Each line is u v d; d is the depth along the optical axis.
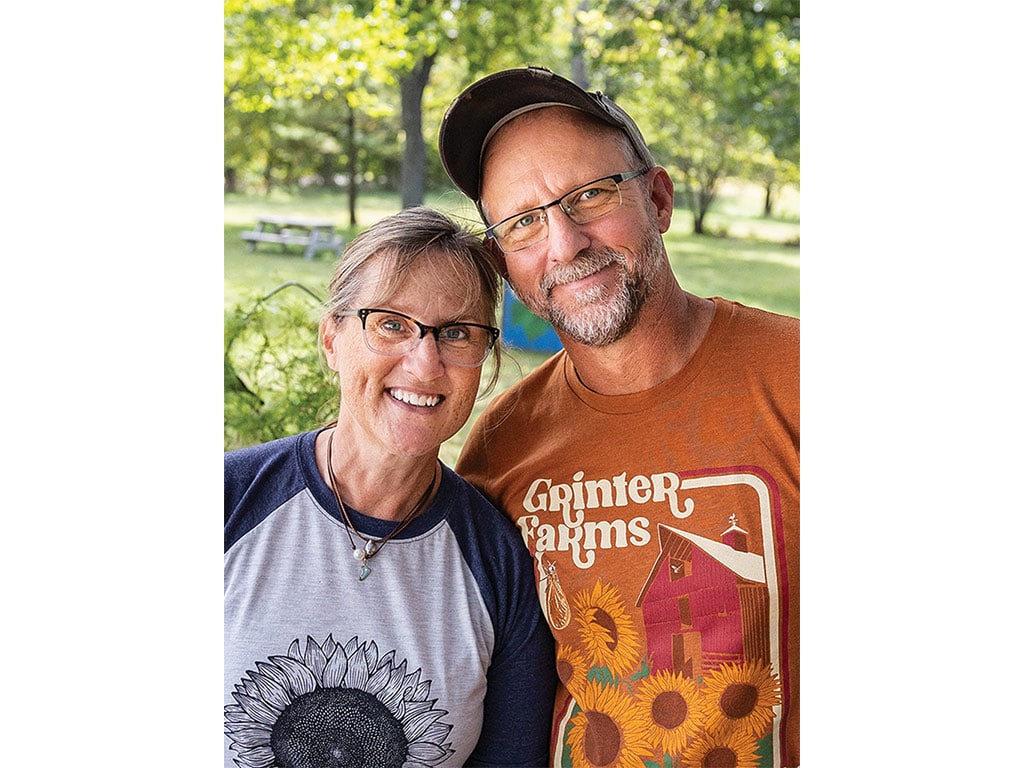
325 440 1.82
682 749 1.79
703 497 1.83
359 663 1.75
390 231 1.75
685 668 1.79
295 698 1.75
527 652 1.84
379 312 1.71
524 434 1.97
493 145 1.88
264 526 1.79
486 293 1.78
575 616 1.85
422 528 1.80
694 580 1.81
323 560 1.77
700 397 1.87
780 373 1.87
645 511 1.85
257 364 2.57
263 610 1.76
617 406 1.90
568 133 1.84
